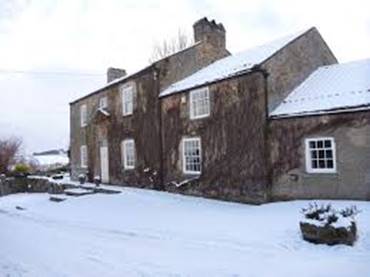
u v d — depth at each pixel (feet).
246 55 75.05
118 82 92.38
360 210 45.47
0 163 143.64
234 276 26.53
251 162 62.64
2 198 97.09
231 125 65.98
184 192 74.49
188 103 74.33
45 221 55.26
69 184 93.40
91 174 103.81
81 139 110.22
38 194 100.17
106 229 46.47
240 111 64.59
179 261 30.55
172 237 40.29
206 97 71.00
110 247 36.09
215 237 39.27
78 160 112.06
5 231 46.16
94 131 103.04
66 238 41.06
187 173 74.33
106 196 74.18
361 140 52.42
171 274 27.09
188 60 85.30
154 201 67.46
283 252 32.96
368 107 51.60
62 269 28.53
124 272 27.63
